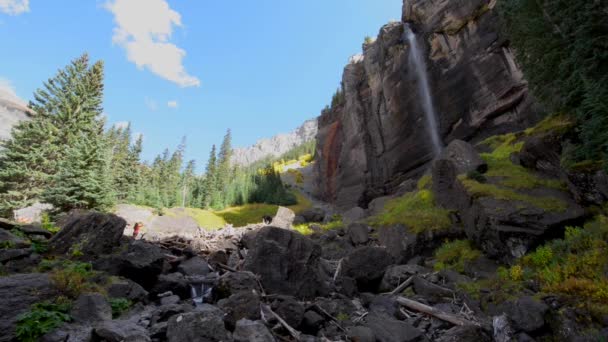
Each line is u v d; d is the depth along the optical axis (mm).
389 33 38906
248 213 57125
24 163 31734
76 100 37938
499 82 24703
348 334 7703
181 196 66000
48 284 6848
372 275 12367
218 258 15430
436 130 31266
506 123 24609
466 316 8602
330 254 17469
